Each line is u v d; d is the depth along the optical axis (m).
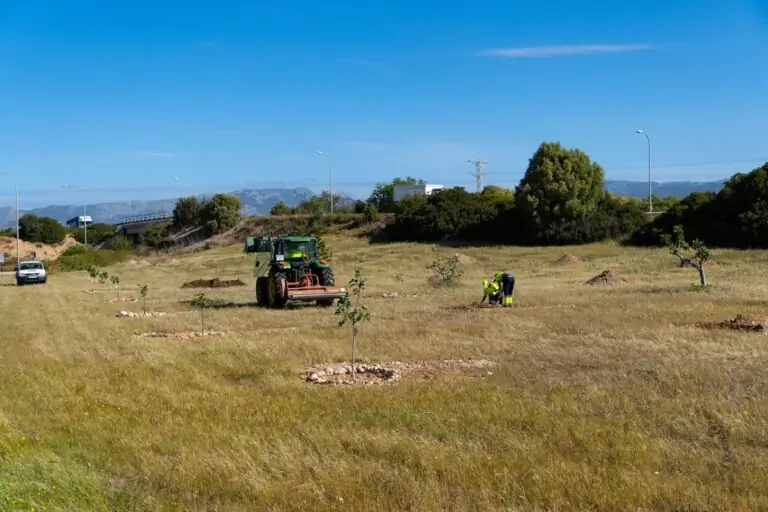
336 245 63.50
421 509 5.95
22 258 82.31
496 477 6.62
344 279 37.72
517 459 7.14
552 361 12.55
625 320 17.20
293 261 25.25
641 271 34.44
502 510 5.90
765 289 23.69
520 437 7.93
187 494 6.45
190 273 51.69
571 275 34.78
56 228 99.81
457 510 5.93
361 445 7.74
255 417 9.12
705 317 17.34
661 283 27.66
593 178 54.34
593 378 10.91
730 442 7.52
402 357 13.77
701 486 6.31
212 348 14.92
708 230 45.44
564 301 22.42
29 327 20.53
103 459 7.52
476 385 10.66
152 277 49.22
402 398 9.95
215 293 32.88
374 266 46.28
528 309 20.64
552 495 6.16
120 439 8.20
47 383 11.64
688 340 13.98
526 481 6.49
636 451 7.26
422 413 8.95
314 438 7.97
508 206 59.00
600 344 14.03
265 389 11.12
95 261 66.31
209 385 11.37
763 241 42.56
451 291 28.73
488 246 54.12
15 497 6.05
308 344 15.12
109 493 6.42
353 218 74.94
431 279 33.75
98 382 11.73
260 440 7.99
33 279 46.44
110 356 14.49
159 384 11.46
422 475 6.79
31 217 99.25
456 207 60.41
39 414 9.61
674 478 6.52
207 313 22.86
